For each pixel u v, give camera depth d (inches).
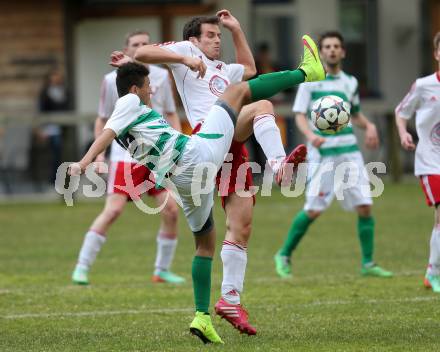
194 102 1090.1
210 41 1093.1
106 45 3331.7
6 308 1235.9
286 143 2935.5
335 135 1519.4
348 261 1625.2
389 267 1542.8
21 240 1959.9
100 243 1448.1
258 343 994.7
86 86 3336.6
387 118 2915.8
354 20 3403.1
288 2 3346.5
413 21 3415.4
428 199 1294.3
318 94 1526.8
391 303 1216.2
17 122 2827.3
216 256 1720.0
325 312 1169.4
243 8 3334.2
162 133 1002.1
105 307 1237.7
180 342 1010.1
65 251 1803.6
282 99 3233.3
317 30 3366.1
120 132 1001.5
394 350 951.6
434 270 1302.9
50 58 3193.9
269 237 1950.1
